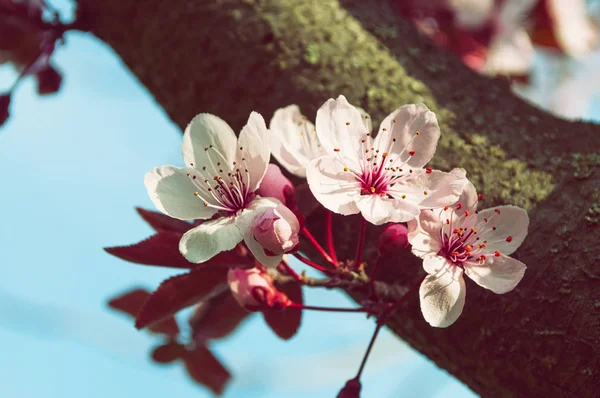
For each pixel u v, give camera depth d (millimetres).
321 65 242
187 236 209
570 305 209
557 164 225
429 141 215
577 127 232
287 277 227
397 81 241
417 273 226
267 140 213
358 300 235
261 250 208
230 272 223
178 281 224
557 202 219
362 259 231
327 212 224
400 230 213
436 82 243
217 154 217
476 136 232
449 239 212
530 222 219
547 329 210
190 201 216
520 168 226
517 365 214
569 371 207
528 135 232
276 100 242
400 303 220
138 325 224
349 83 240
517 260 211
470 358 221
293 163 222
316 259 240
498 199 224
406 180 213
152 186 215
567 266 211
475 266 211
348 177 213
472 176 227
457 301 209
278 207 208
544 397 211
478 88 243
